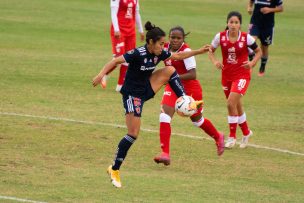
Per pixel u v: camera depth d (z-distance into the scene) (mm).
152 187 25250
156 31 24797
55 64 53469
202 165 28875
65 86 44875
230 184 26234
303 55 65312
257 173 28031
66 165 27812
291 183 26734
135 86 25406
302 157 30734
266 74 54094
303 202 24203
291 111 40656
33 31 72250
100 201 23250
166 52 25672
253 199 24312
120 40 44219
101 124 34938
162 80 26516
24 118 35281
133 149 30750
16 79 46312
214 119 37750
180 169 28188
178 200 23734
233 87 31844
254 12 52000
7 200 22828
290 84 50000
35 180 25500
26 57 56156
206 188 25469
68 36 70438
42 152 29484
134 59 24953
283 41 74562
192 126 35688
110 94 43156
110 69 25078
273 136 34406
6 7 89938
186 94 29094
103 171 27219
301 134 35000
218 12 97562
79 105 39312
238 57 31875
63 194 23875
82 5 97125
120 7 44156
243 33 31719
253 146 32406
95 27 77812
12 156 28578
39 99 40312
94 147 30719
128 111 25172
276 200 24297
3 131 32469
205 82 49219
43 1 98562
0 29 72188
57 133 32688
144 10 94938
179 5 103188
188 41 69688
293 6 110188
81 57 57844
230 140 31875
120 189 24812
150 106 40312
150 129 34500
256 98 44344
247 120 37844
